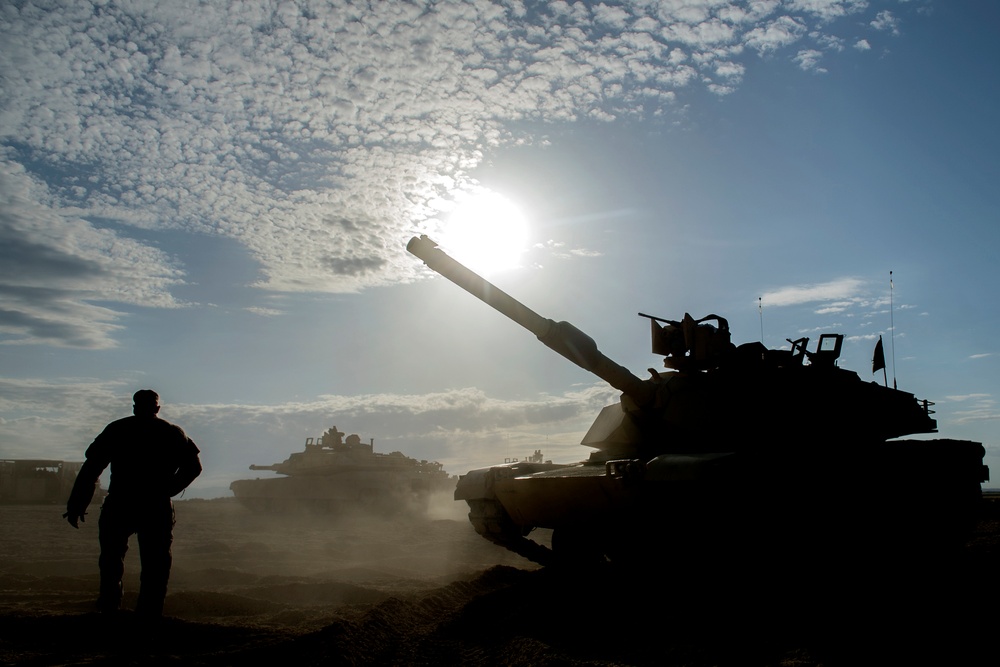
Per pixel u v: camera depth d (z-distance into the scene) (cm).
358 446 4256
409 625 978
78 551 2045
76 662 712
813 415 1288
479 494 1439
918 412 1523
